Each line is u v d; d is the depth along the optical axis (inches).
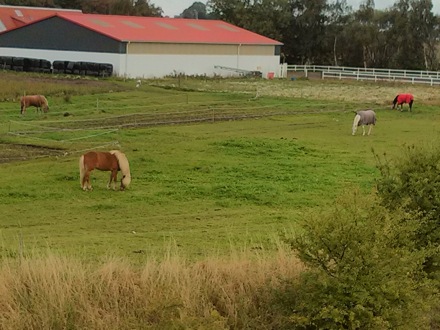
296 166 1034.7
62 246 580.1
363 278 377.4
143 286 419.2
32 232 650.8
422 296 418.6
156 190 853.8
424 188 469.1
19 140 1145.4
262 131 1393.9
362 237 381.7
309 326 393.1
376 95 2268.7
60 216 722.2
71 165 968.3
